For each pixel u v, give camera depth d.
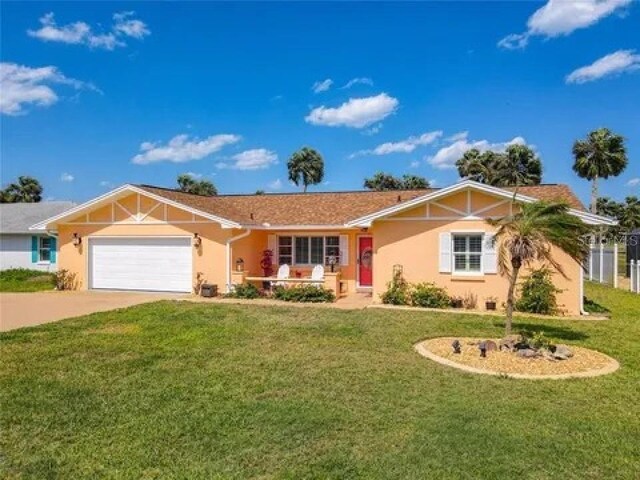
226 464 5.19
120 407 6.75
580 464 5.21
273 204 23.44
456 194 16.62
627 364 9.18
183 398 7.11
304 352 9.80
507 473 5.01
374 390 7.47
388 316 14.16
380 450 5.49
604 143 40.31
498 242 14.86
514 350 9.78
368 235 20.66
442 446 5.57
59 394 7.28
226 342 10.68
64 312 15.11
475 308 16.31
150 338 11.09
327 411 6.60
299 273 21.09
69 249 21.66
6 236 28.45
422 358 9.40
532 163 42.66
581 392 7.49
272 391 7.40
